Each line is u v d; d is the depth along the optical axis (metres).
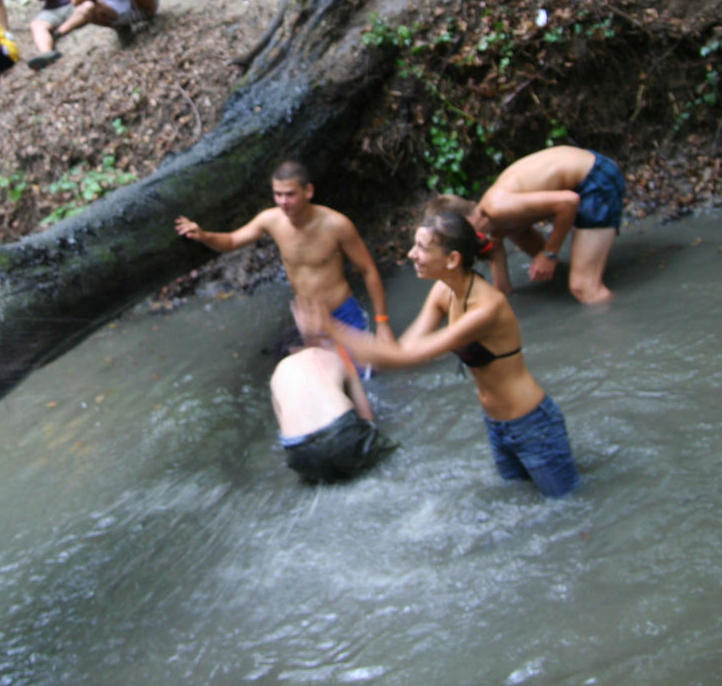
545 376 4.57
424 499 3.85
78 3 7.73
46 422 5.29
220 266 6.94
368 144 6.77
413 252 3.31
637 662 2.64
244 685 2.96
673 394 4.11
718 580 2.90
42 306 4.31
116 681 3.12
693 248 5.85
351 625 3.14
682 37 6.64
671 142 6.89
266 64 6.60
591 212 5.21
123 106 7.36
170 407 5.22
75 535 4.12
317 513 3.95
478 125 6.83
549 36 6.63
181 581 3.64
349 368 4.58
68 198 7.18
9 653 3.38
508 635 2.89
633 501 3.43
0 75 8.11
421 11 6.79
